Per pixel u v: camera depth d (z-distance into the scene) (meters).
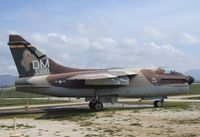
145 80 35.56
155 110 31.45
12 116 30.80
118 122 24.16
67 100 58.03
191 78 37.12
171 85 36.16
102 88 34.75
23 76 33.72
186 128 20.48
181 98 54.34
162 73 36.19
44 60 33.97
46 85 33.59
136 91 35.47
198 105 36.34
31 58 33.72
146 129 20.50
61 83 33.81
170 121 23.78
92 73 34.53
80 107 39.50
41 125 23.97
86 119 26.66
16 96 80.31
